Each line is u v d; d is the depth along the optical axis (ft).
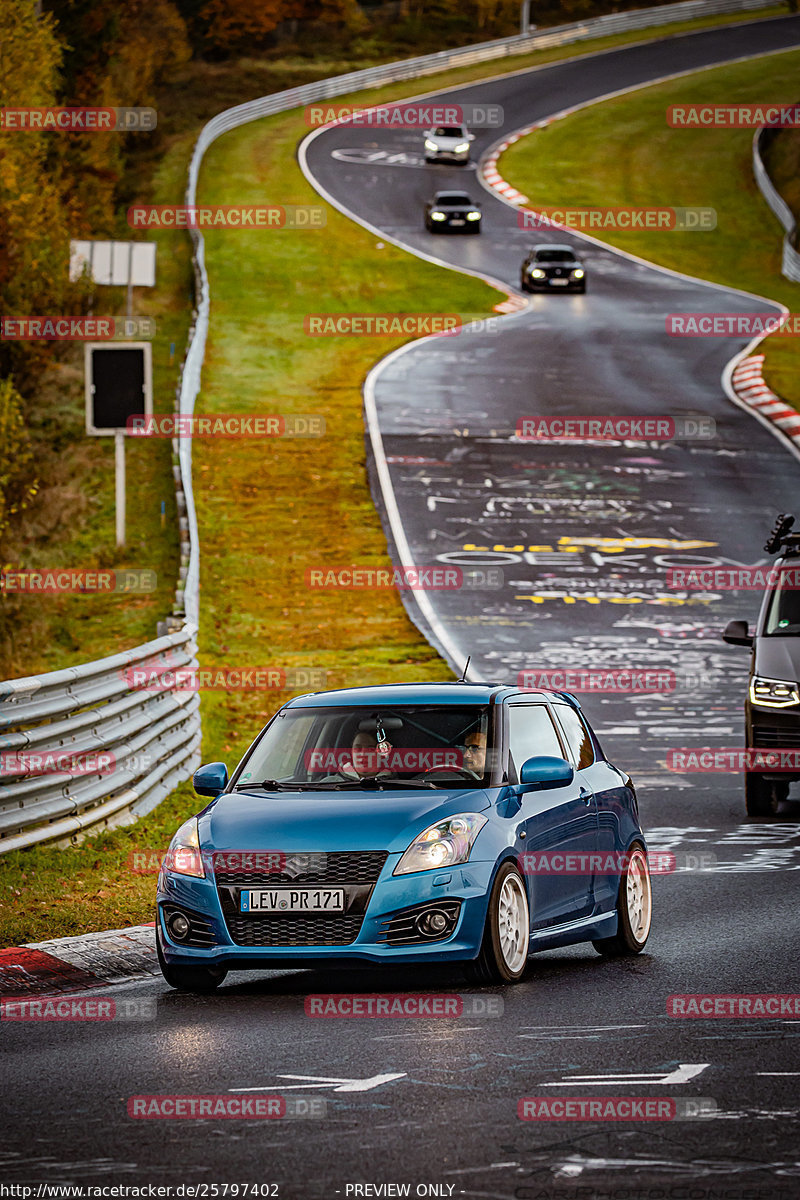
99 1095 82.07
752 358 607.37
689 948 125.70
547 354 609.01
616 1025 96.78
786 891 150.92
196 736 217.97
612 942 126.21
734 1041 92.17
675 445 494.59
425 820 109.09
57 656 299.79
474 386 556.51
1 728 151.23
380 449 476.54
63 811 159.12
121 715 180.14
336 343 614.34
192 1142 73.05
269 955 106.42
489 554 390.42
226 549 387.75
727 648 322.96
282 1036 95.40
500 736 120.06
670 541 407.44
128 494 409.69
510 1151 71.05
